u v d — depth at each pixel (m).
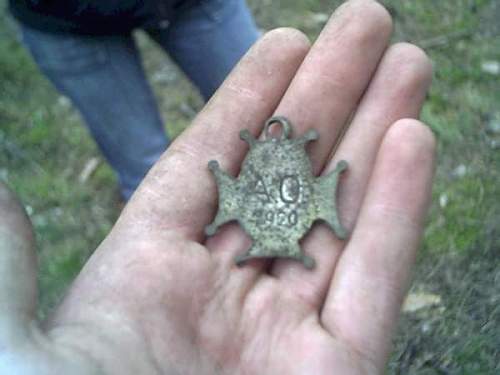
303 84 0.20
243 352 0.17
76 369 0.14
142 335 0.16
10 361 0.14
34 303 0.15
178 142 0.19
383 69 0.19
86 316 0.16
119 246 0.17
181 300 0.17
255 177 0.19
